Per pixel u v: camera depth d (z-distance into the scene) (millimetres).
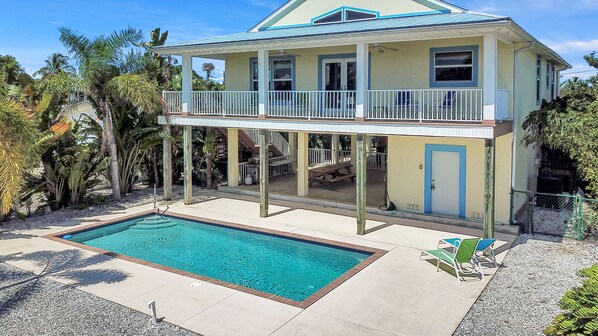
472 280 9844
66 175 16656
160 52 17375
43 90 17031
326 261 11891
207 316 8281
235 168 20719
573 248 11883
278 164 22906
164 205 17781
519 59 14203
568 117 13609
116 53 17750
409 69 15062
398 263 10961
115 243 13648
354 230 13922
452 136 12016
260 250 12891
